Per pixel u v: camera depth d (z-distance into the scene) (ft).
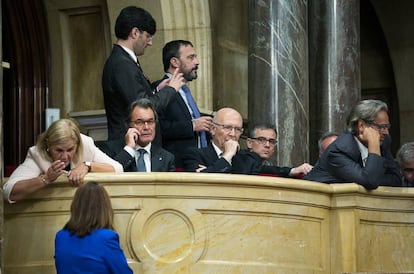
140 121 75.31
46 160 69.97
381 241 76.54
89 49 110.93
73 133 69.72
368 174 74.49
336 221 74.69
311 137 117.08
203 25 112.68
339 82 116.67
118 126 80.18
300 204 72.38
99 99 110.11
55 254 63.67
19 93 110.73
